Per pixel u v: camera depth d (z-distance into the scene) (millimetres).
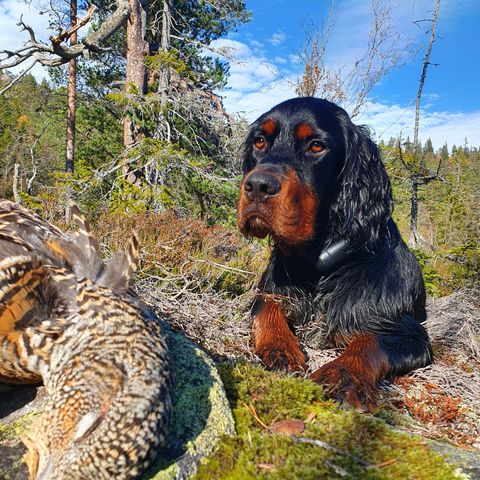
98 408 241
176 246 688
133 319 292
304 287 520
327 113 506
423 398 446
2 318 295
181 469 269
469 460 303
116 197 1270
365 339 466
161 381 258
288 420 328
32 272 309
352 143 508
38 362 293
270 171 456
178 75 1846
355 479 268
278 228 452
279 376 380
